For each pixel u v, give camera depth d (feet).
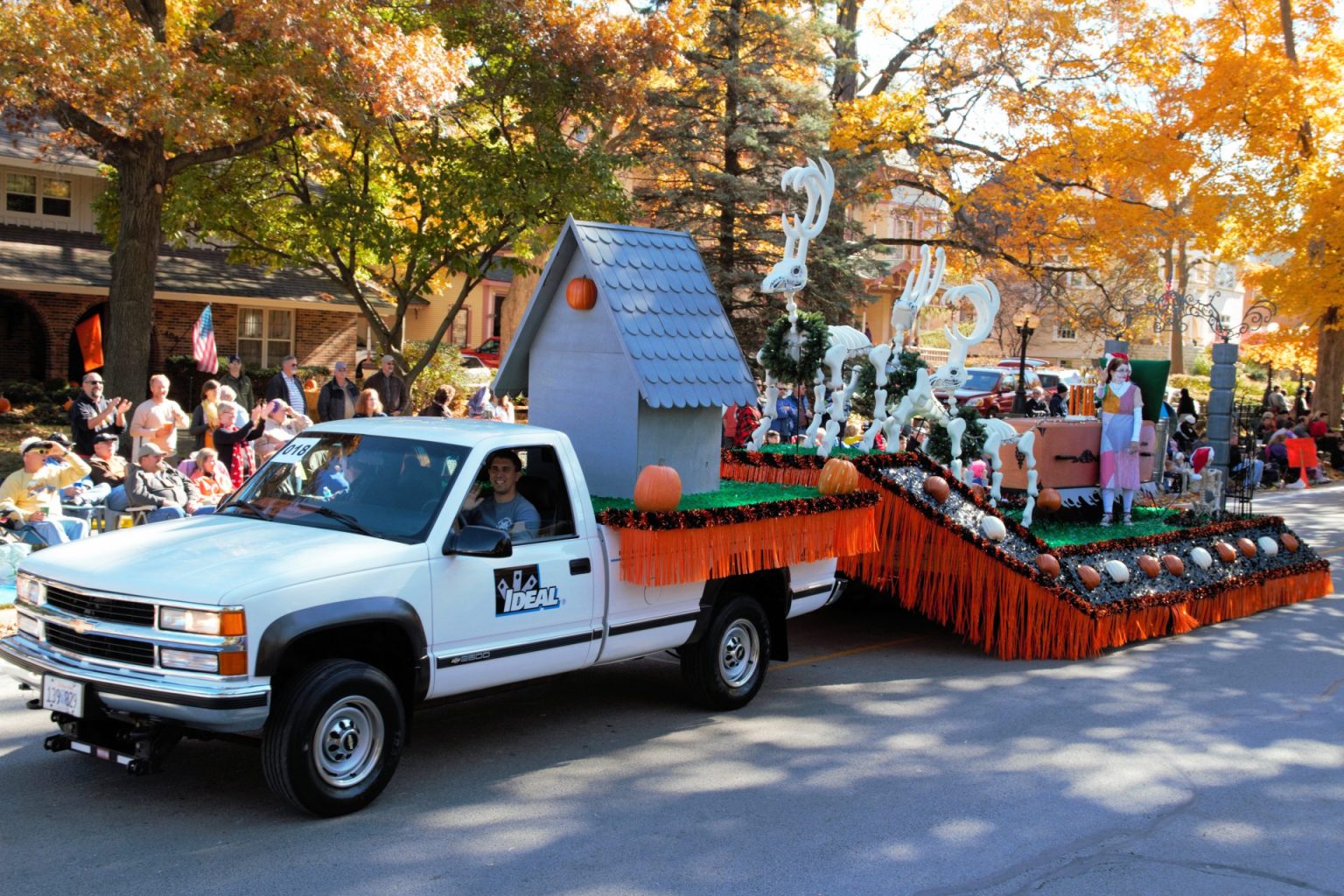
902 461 30.96
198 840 16.26
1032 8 82.28
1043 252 85.05
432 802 18.31
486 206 57.93
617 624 21.54
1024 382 83.15
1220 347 42.19
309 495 20.02
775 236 78.23
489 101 60.49
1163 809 19.38
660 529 21.36
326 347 93.76
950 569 29.91
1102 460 39.19
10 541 29.50
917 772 20.88
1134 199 87.40
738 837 17.39
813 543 25.27
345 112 46.93
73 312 80.33
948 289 33.96
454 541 18.60
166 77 40.27
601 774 20.04
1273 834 18.48
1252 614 37.52
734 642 24.56
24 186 81.20
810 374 33.19
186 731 17.07
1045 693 26.91
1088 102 81.82
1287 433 75.92
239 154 49.85
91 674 16.35
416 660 17.99
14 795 17.79
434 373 85.46
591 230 25.66
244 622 15.87
